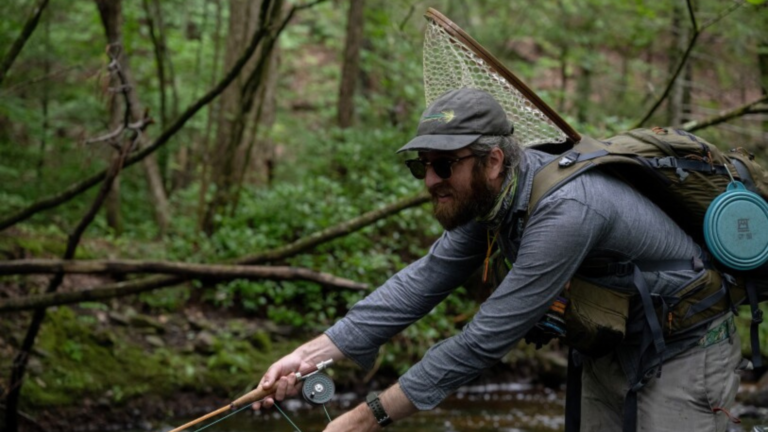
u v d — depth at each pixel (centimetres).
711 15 744
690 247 248
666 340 248
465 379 237
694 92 1027
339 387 638
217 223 785
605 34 1053
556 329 238
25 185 905
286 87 1328
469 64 254
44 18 822
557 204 228
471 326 235
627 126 729
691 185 244
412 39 909
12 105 822
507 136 233
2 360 551
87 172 888
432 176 230
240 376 616
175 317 672
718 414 252
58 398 550
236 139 777
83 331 604
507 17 1129
